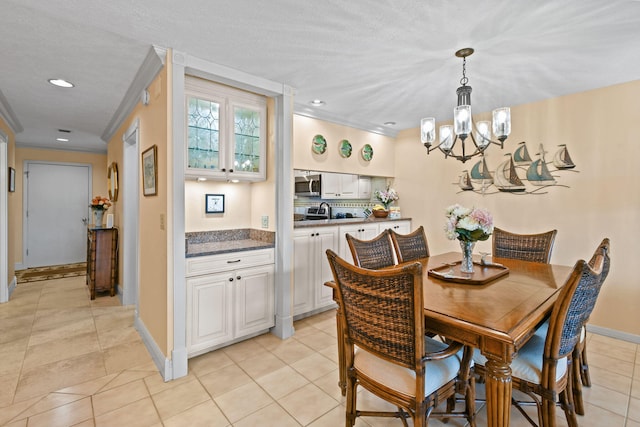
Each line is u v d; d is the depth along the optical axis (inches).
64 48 82.1
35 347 102.7
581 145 114.3
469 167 145.6
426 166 162.2
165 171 85.3
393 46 80.5
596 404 74.0
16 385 81.6
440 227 157.4
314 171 143.4
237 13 66.7
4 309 137.3
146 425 67.4
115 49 82.8
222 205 118.6
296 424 67.9
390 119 149.1
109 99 120.0
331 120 143.5
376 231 152.4
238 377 85.6
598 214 111.5
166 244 85.1
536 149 124.5
